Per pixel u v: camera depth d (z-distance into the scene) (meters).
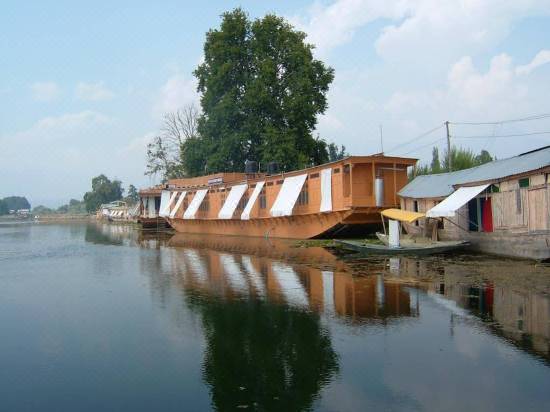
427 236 25.50
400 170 29.36
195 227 50.16
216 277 18.20
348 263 20.34
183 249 31.17
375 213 28.44
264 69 43.28
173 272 20.05
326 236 32.19
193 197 49.66
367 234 31.91
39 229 70.81
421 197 25.38
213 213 45.53
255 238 38.88
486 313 11.30
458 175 25.23
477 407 6.71
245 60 47.34
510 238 19.64
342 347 9.34
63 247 35.47
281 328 10.82
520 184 19.08
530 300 12.41
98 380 8.31
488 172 22.20
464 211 22.94
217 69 47.06
